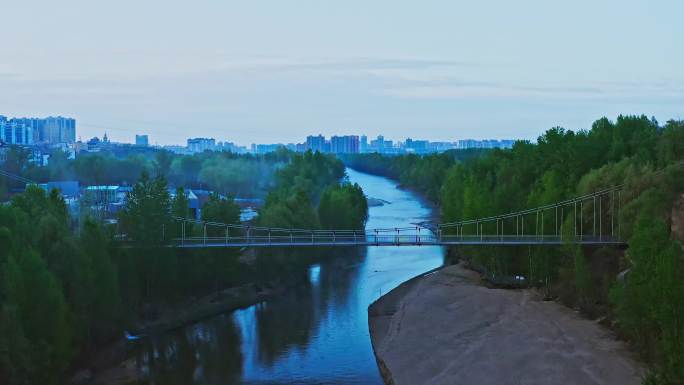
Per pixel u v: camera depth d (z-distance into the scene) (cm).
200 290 10544
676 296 5500
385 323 9125
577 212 10419
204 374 7381
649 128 12750
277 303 10575
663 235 6506
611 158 11788
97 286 7562
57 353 6425
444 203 16100
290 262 11969
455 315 8838
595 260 9450
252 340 8612
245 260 12219
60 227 7462
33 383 6053
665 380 5097
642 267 6550
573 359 6762
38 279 6397
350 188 17188
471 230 11681
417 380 6719
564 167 12256
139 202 9412
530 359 6838
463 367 6812
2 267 6256
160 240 9419
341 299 10750
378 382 7062
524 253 10619
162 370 7494
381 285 11706
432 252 15212
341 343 8419
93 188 17112
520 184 12756
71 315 6831
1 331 5772
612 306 7988
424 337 8012
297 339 8625
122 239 9438
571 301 9031
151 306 9400
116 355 7850
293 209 13188
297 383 7081
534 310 8819
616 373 6328
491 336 7725
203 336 8831
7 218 6862
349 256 14738
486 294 9881
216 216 11312
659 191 8612
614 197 9788
